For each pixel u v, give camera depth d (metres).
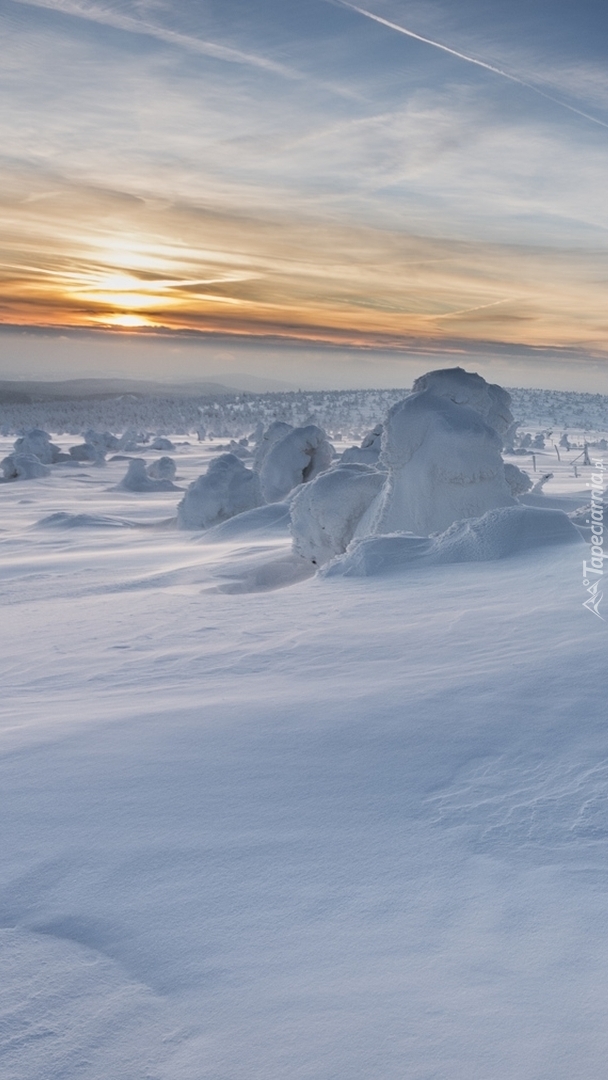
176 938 2.29
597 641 5.15
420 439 13.44
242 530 22.47
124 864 2.75
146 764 3.70
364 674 5.11
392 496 13.80
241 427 183.62
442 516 13.20
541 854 2.64
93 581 14.18
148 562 17.47
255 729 4.08
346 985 2.03
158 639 7.40
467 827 2.88
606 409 197.75
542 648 5.18
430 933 2.24
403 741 3.76
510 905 2.35
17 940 2.32
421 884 2.50
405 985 2.02
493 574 8.66
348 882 2.54
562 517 10.08
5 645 7.99
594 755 3.41
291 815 3.07
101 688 5.66
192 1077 1.77
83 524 28.69
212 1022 1.94
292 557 15.53
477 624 6.22
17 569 16.75
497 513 10.17
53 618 9.68
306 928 2.30
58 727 4.38
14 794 3.43
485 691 4.39
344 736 3.88
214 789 3.36
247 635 7.00
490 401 14.51
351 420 187.12
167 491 50.34
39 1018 1.98
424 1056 1.78
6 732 4.38
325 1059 1.79
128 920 2.40
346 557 10.40
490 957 2.11
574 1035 1.81
